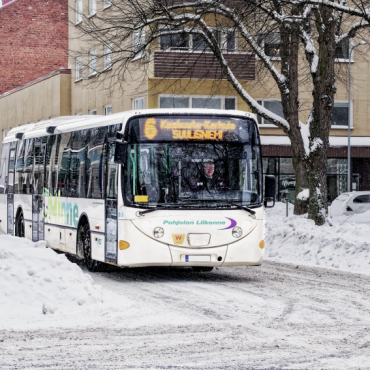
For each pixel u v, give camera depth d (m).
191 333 10.09
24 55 66.69
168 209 15.95
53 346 9.25
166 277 17.48
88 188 18.45
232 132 16.48
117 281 16.62
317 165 26.58
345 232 22.78
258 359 8.46
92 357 8.61
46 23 67.06
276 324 10.82
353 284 16.05
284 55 28.64
